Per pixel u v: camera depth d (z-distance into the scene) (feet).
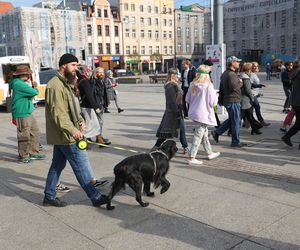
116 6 249.34
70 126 15.21
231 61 26.00
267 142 27.76
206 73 22.57
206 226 14.35
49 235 14.11
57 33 174.50
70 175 21.33
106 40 239.50
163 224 14.67
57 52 174.70
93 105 25.75
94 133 26.25
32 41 47.73
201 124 22.39
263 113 41.96
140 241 13.37
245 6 193.77
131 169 15.66
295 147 26.00
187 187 18.65
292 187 18.29
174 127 23.72
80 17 182.70
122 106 54.65
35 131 25.07
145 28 260.62
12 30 171.32
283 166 21.71
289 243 12.87
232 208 15.94
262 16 187.11
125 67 250.37
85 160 16.34
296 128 25.57
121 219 15.26
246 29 194.90
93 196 16.51
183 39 284.82
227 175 20.33
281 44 180.24
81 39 183.62
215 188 18.40
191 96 22.84
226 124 27.09
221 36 39.83
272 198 16.92
